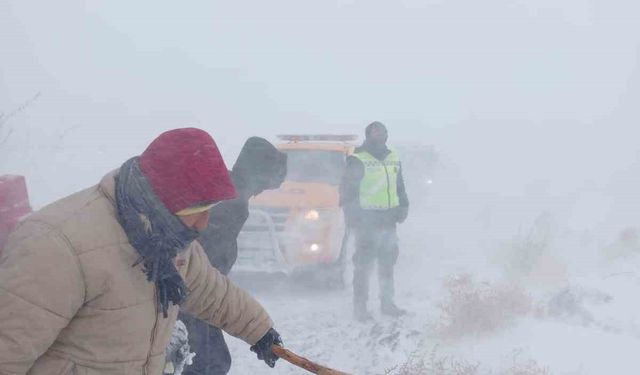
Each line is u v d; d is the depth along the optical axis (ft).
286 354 8.42
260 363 18.31
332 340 20.30
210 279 8.07
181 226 6.27
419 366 16.10
